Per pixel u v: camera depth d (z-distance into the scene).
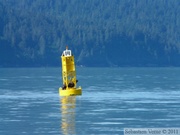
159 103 142.25
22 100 150.75
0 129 103.81
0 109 130.38
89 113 122.31
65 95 159.25
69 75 158.50
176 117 116.50
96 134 98.81
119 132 100.38
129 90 184.75
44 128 104.38
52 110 127.56
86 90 184.12
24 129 103.69
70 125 107.19
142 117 116.69
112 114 121.00
